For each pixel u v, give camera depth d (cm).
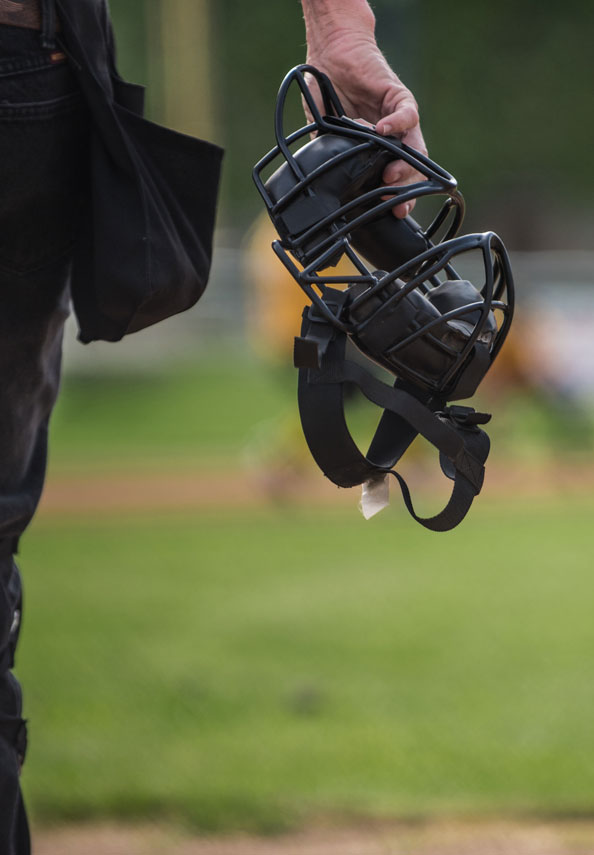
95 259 657
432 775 1486
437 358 652
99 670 1936
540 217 14200
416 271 689
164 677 1894
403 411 638
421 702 1772
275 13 14038
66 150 667
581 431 4538
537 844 1294
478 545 3042
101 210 655
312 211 657
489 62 14425
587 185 14588
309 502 3678
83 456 4591
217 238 12725
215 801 1394
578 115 14488
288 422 3775
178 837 1327
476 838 1312
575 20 14438
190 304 700
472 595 2475
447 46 14400
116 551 2975
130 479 4078
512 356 4409
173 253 669
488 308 654
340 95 758
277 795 1410
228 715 1712
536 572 2703
